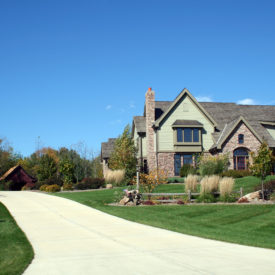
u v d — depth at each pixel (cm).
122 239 1090
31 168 6644
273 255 877
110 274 687
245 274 687
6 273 695
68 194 2944
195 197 2250
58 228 1302
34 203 2219
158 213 1775
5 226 1316
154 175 2573
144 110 4291
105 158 5038
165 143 3769
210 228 1379
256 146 3606
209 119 3859
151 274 686
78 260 812
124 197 2216
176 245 999
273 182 2442
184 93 3853
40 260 815
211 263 780
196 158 3762
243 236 1202
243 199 2148
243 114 4194
